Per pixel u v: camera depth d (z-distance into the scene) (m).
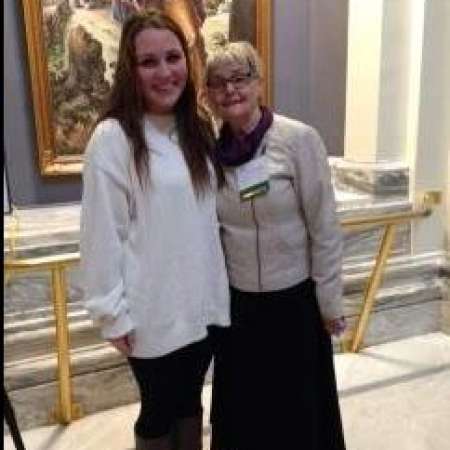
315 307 1.85
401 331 3.37
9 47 2.74
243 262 1.76
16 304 2.53
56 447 2.42
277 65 3.35
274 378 1.85
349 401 2.72
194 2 3.00
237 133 1.69
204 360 1.83
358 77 3.27
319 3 3.38
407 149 3.28
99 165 1.50
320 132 3.55
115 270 1.53
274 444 1.92
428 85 3.15
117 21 2.88
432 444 2.39
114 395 2.70
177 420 1.89
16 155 2.87
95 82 2.91
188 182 1.60
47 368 2.54
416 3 3.10
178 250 1.60
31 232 2.57
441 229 3.38
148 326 1.61
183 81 1.58
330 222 1.74
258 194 1.67
